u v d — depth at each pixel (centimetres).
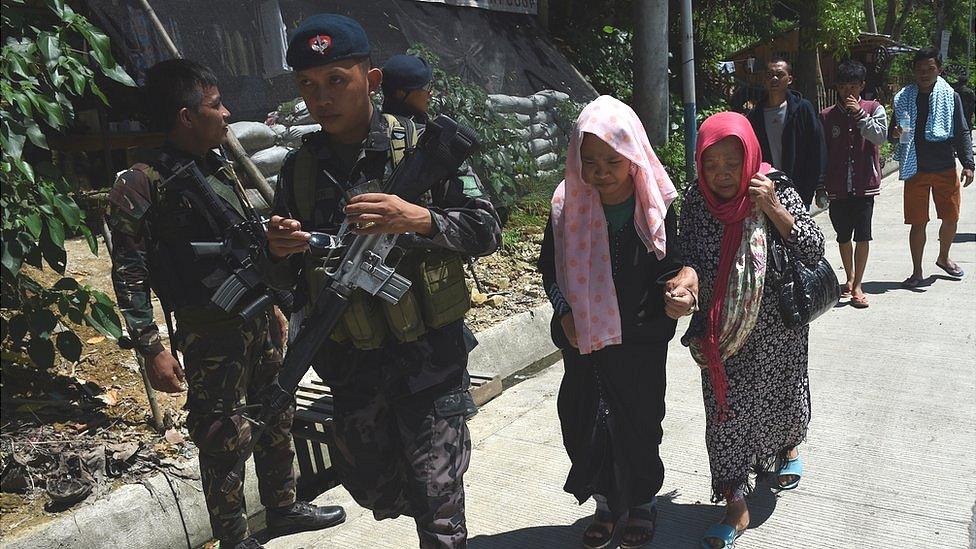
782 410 296
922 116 616
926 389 427
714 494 300
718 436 295
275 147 575
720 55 1508
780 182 284
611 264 273
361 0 766
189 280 271
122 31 548
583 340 270
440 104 688
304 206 234
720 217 279
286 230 215
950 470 339
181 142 273
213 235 267
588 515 329
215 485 291
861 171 577
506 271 629
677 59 1360
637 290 273
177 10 589
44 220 342
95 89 359
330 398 377
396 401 236
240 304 267
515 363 510
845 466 350
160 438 350
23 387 381
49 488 306
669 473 357
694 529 312
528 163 759
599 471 287
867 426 388
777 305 284
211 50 602
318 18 221
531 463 375
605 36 1170
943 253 650
